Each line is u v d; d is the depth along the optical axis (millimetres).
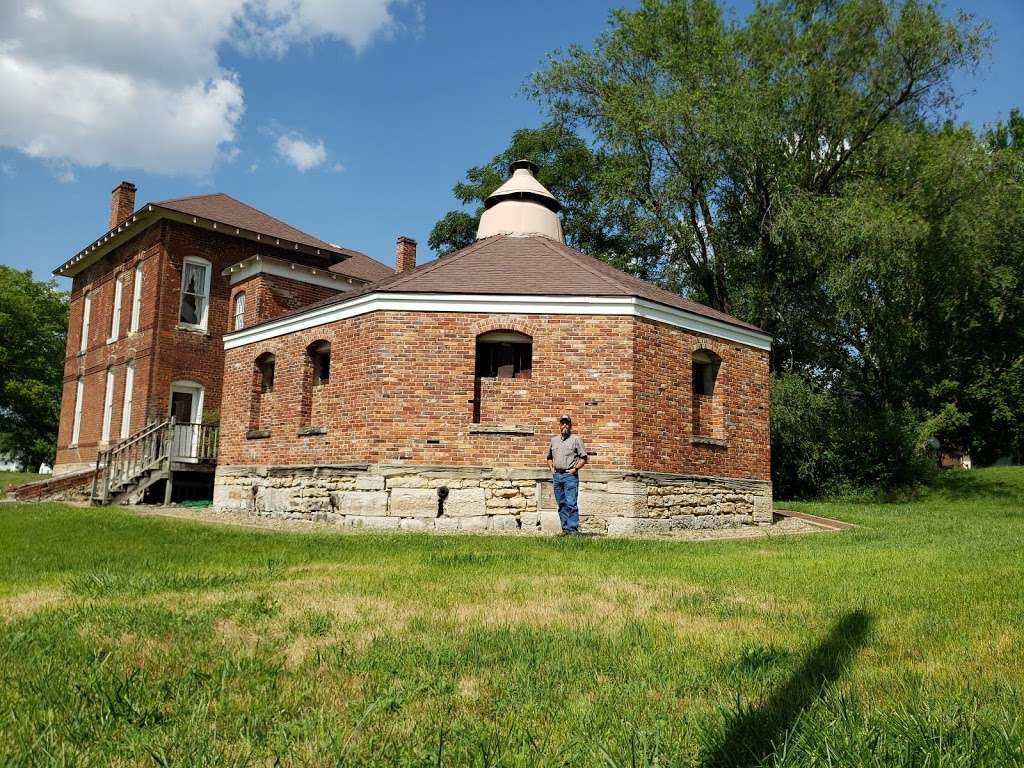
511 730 3025
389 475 13742
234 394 17797
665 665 4070
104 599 5828
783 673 3906
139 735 2971
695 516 14648
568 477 12461
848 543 11336
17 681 3670
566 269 15695
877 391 32312
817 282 25641
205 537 11039
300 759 2768
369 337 14273
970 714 3127
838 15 25203
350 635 4707
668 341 14711
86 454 25766
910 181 25250
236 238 24500
